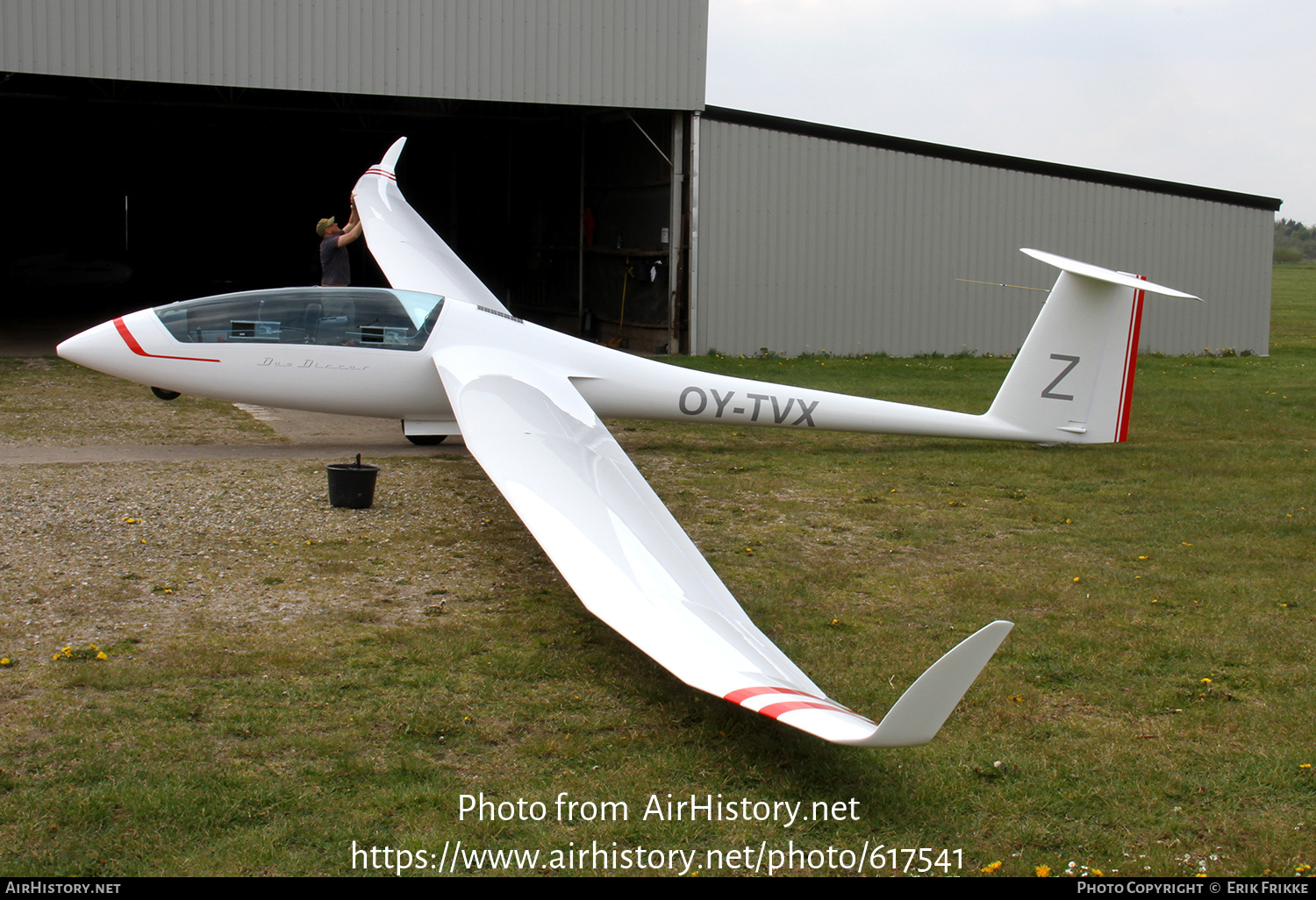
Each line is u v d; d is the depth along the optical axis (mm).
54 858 3275
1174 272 20094
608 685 4719
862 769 4016
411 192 28891
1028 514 7809
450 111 20859
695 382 9359
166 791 3654
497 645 5129
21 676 4527
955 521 7625
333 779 3818
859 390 13688
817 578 6316
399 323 8742
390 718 4309
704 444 10297
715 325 17484
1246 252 20500
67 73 14328
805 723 3381
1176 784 3920
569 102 16359
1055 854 3508
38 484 7594
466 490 8078
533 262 23359
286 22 15109
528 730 4281
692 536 7152
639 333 18688
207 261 28969
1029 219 19094
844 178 17859
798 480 8812
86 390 11906
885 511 7844
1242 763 4082
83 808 3527
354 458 8891
